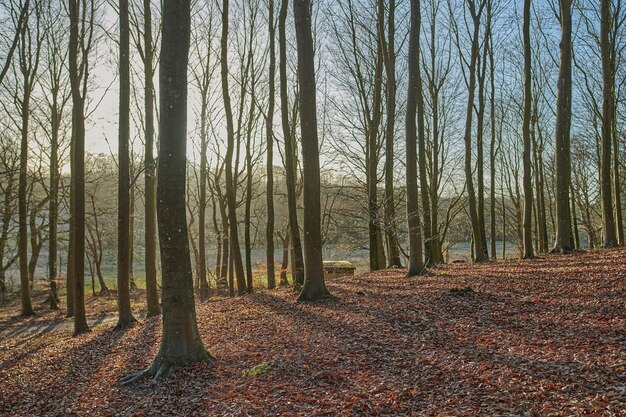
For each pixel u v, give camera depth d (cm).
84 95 1495
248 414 624
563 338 740
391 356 780
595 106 2478
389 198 2109
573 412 496
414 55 1506
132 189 2981
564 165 1631
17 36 1280
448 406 560
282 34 1766
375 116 2258
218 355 913
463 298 1120
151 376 836
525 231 1712
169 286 848
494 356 705
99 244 3356
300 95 1323
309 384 703
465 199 2966
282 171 2947
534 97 2852
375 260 2197
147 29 1700
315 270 1361
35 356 1240
